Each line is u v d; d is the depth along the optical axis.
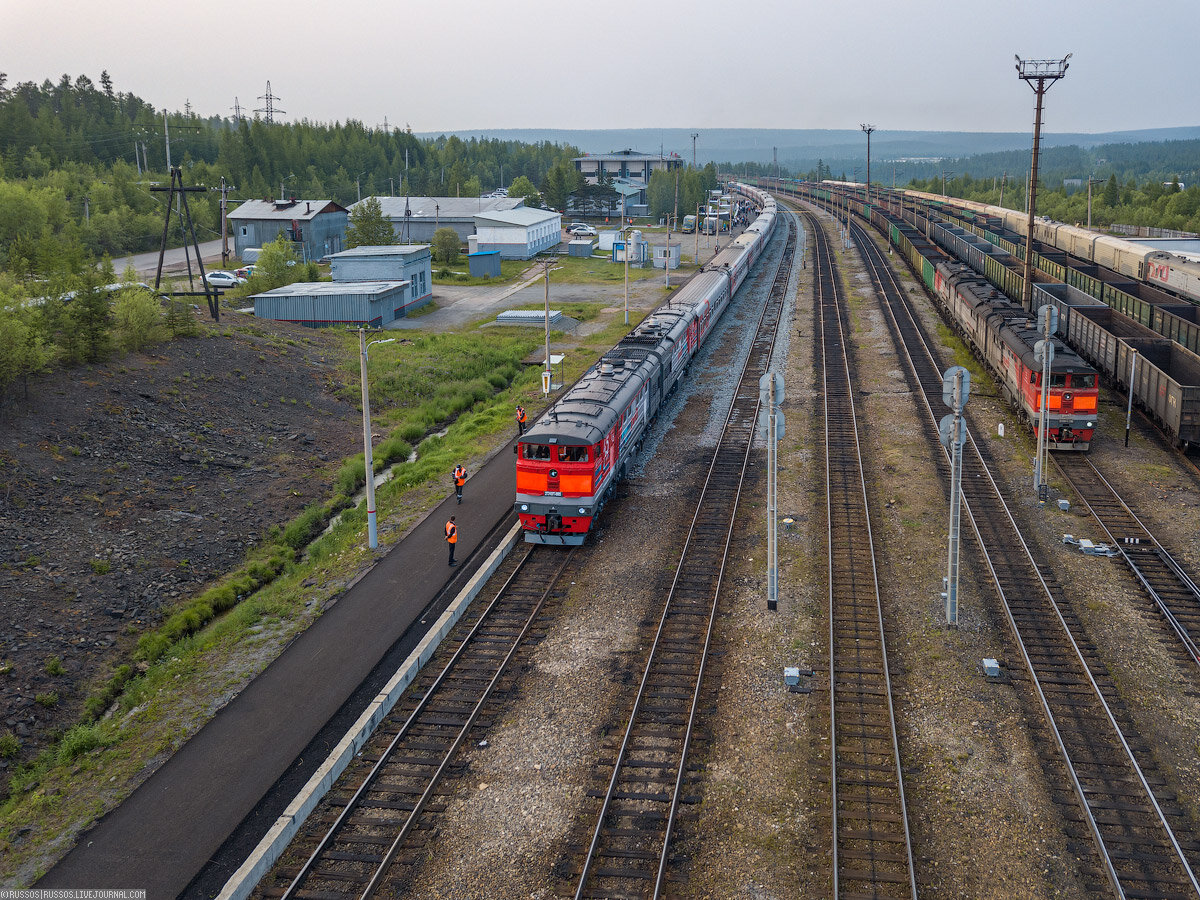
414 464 38.56
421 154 198.38
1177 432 34.66
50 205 98.00
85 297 41.88
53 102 187.75
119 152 161.25
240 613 25.09
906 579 26.03
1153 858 15.39
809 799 17.08
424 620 24.16
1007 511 30.36
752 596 25.27
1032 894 14.77
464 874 15.39
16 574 26.33
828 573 26.50
